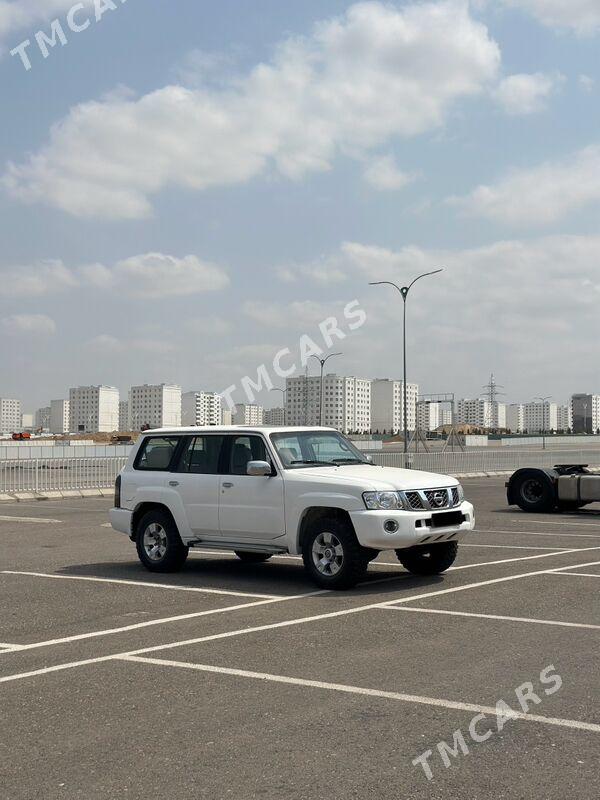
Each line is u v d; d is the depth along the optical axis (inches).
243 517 424.8
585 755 188.4
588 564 472.7
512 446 3693.4
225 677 251.6
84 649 288.4
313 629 313.3
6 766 185.5
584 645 285.3
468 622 322.0
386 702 226.4
